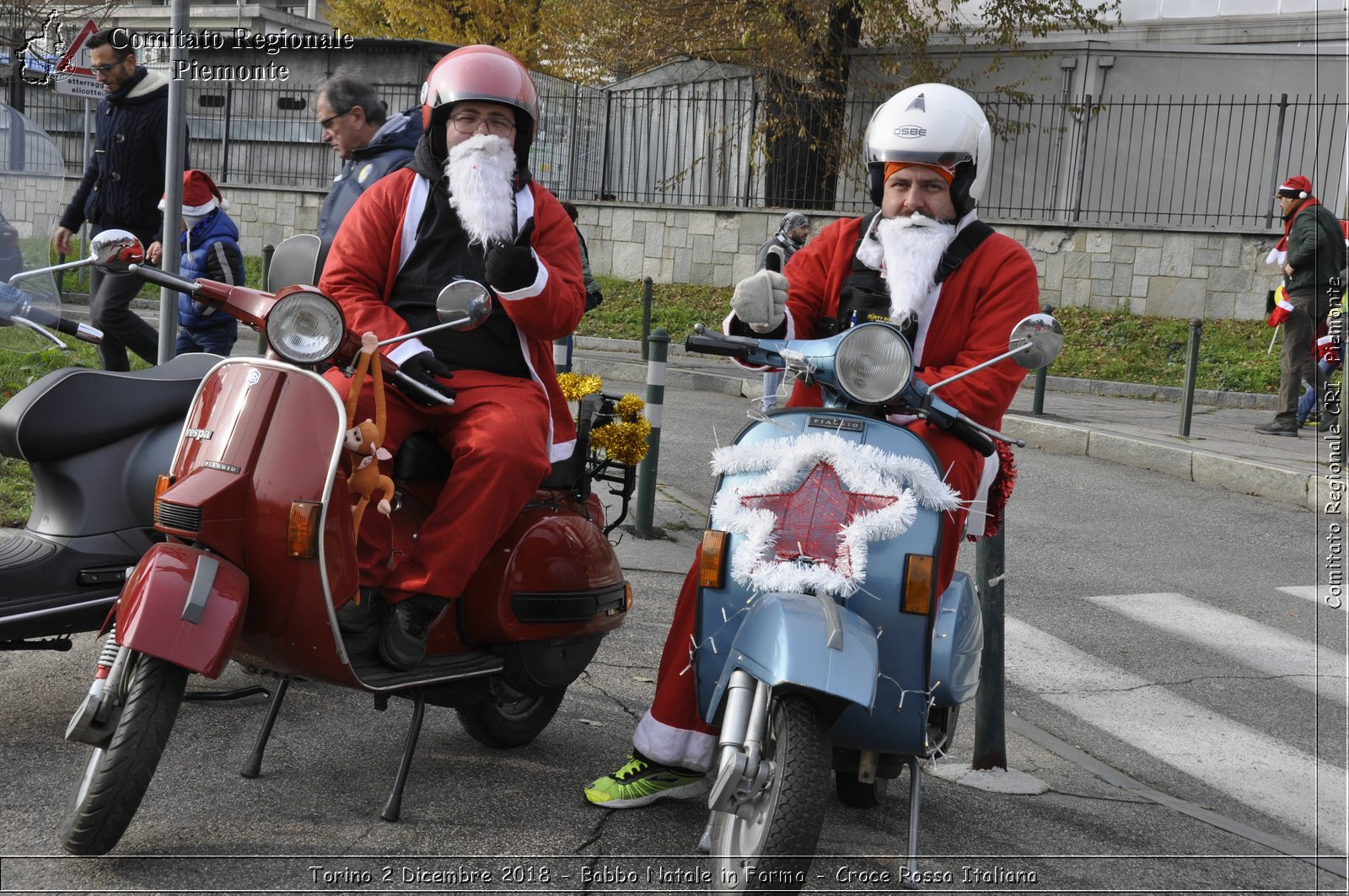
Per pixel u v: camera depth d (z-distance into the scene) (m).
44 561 4.39
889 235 4.29
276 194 23.70
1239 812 5.14
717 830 3.60
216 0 33.97
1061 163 21.20
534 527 4.48
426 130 4.56
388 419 4.22
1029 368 4.13
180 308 8.75
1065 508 10.78
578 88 23.09
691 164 22.67
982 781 5.08
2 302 5.34
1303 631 7.79
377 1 30.30
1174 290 19.17
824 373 3.93
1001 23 22.33
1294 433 13.78
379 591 4.06
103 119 9.12
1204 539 9.98
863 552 3.64
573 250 4.68
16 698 4.71
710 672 3.84
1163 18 24.94
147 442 4.65
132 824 3.79
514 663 4.46
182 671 3.50
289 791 4.14
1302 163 20.05
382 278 4.50
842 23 22.16
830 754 3.50
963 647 3.99
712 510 3.88
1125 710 6.30
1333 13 23.47
